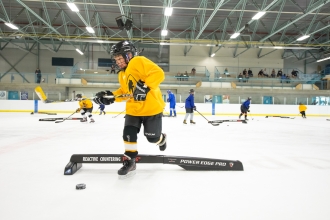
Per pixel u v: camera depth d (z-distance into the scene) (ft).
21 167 7.31
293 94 56.95
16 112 46.96
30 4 47.57
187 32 62.03
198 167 7.07
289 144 12.77
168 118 37.11
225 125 25.45
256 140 14.25
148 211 4.33
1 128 19.42
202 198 4.97
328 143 13.28
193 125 24.89
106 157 6.93
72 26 59.47
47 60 73.05
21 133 16.31
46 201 4.71
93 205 4.55
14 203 4.61
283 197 5.09
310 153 10.17
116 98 6.34
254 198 5.01
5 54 71.51
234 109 49.88
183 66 68.74
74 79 56.54
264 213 4.32
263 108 49.70
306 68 78.48
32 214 4.16
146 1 44.68
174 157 7.06
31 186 5.57
